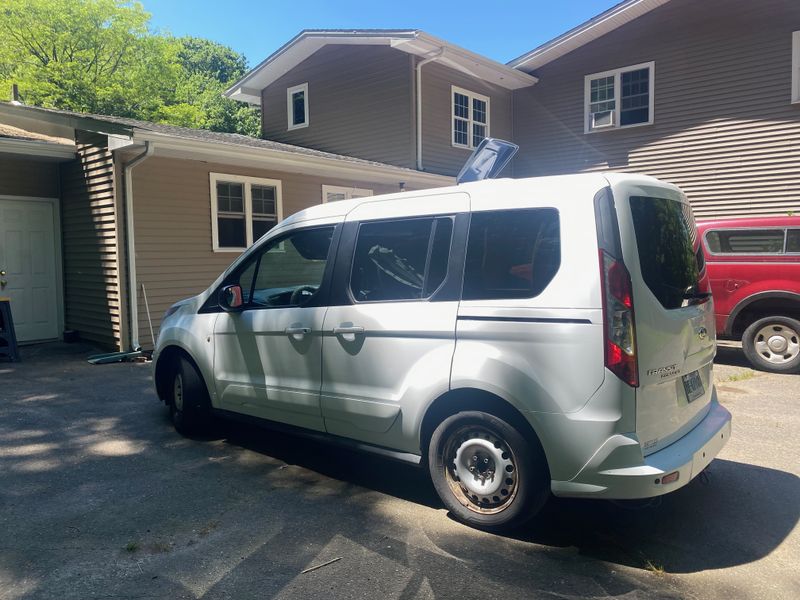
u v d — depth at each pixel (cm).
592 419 303
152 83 3034
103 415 590
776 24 1238
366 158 1486
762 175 1270
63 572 302
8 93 2552
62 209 1004
